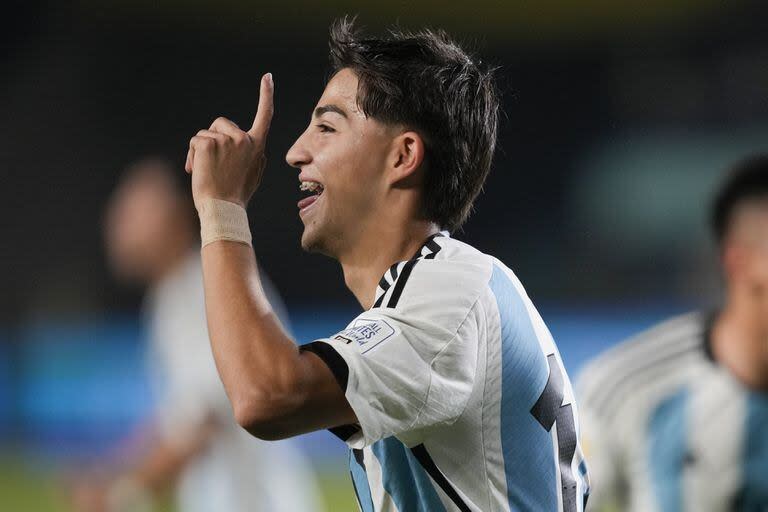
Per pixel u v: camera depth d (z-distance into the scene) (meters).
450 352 7.12
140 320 45.41
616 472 11.15
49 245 54.44
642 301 53.00
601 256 57.50
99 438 41.81
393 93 8.34
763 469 10.73
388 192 8.36
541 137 61.41
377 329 7.07
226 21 60.75
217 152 8.09
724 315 10.93
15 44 57.81
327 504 30.62
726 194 10.96
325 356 6.89
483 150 8.91
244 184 8.17
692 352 10.95
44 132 57.09
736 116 59.94
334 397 6.88
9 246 53.97
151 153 58.47
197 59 60.47
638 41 62.47
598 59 62.72
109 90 58.84
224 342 7.07
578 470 8.29
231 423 15.93
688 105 60.78
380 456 7.71
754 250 10.74
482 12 63.59
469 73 8.79
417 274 7.43
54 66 58.19
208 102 60.12
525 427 7.60
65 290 49.16
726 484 10.77
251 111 60.53
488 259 7.94
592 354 45.62
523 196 59.62
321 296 50.41
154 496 16.12
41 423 42.53
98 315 46.78
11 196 55.47
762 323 10.66
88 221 55.66
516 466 7.55
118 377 43.38
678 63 61.62
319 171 8.41
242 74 61.00
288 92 60.56
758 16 60.75
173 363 16.06
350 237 8.45
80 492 16.45
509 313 7.61
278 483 16.38
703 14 61.09
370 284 8.49
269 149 57.44
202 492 16.17
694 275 50.97
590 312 47.03
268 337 7.05
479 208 58.62
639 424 10.96
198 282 16.23
